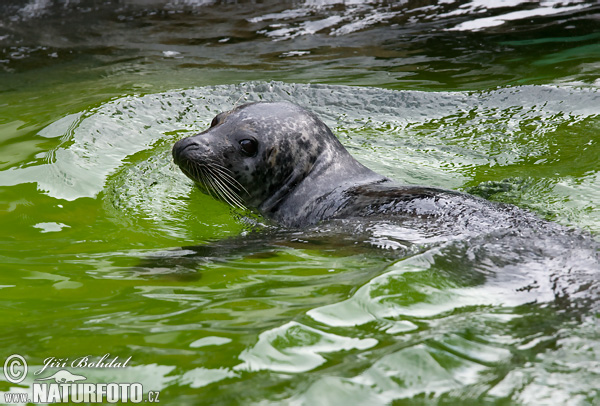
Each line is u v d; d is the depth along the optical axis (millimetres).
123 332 6715
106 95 17406
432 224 9734
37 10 27797
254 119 11766
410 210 10305
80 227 10922
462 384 5492
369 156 13906
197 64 20688
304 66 19969
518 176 12391
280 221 11727
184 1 28281
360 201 11008
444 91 16828
